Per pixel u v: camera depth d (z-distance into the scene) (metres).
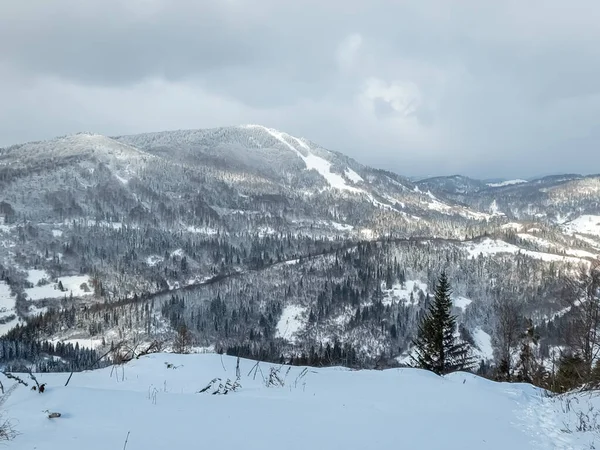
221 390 8.71
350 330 129.75
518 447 5.93
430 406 8.13
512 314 27.94
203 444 5.03
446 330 27.88
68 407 6.30
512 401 9.23
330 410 7.12
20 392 7.21
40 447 4.62
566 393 10.33
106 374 9.98
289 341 129.38
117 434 5.22
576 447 6.09
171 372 10.20
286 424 6.10
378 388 9.41
